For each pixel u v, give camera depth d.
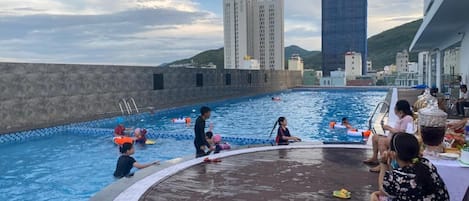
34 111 13.80
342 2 57.16
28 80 13.59
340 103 24.80
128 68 18.42
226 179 5.27
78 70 15.73
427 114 3.91
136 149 10.71
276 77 36.66
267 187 4.86
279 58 69.06
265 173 5.55
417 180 2.65
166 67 21.20
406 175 2.70
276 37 68.88
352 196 4.43
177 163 6.27
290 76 39.97
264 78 34.19
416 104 8.58
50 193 7.01
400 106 5.43
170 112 20.55
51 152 10.40
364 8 56.22
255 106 23.42
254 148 7.45
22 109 13.36
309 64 86.94
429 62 30.12
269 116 18.55
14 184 7.54
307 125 15.40
